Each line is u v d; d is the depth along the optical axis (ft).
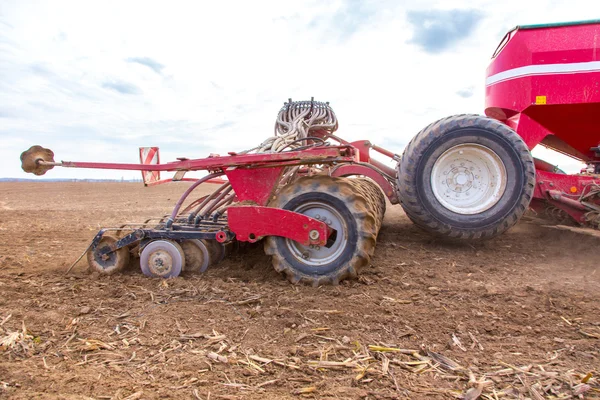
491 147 15.84
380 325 9.83
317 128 22.30
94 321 10.19
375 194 20.03
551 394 7.00
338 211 12.96
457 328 9.61
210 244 15.07
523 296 11.73
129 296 12.04
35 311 10.87
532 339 9.07
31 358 8.32
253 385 7.29
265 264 15.10
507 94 19.06
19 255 18.79
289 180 17.58
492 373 7.64
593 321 9.96
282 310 10.75
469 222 16.14
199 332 9.50
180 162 13.92
